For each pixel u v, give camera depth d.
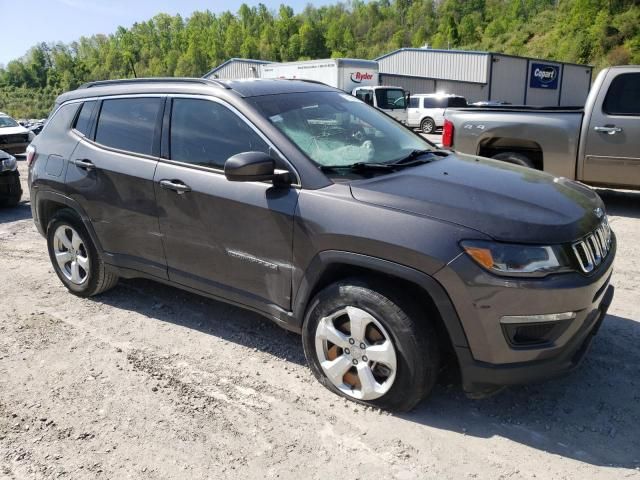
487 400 3.14
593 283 2.79
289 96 3.77
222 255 3.53
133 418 3.06
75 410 3.14
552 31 90.69
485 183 3.17
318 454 2.74
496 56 40.03
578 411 3.03
